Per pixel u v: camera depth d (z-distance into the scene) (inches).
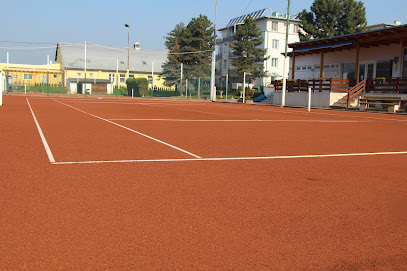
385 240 139.2
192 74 2518.5
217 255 123.6
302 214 164.9
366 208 175.5
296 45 1416.1
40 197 178.2
